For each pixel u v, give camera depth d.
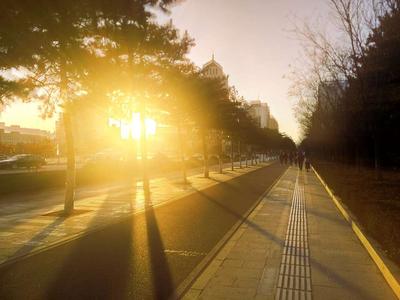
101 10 9.05
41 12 6.99
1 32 7.09
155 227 11.34
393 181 23.45
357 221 10.96
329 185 22.92
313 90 27.00
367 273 6.81
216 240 9.59
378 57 15.26
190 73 23.20
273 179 32.06
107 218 12.81
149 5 15.80
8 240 9.53
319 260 7.65
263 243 9.14
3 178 20.58
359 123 23.19
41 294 5.94
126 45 14.07
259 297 5.72
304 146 90.25
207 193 21.00
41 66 8.94
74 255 8.19
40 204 16.33
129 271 7.07
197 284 6.30
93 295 5.89
